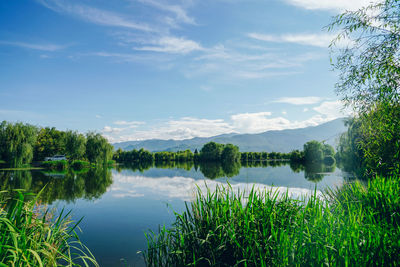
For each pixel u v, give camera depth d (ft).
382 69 14.26
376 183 19.71
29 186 57.72
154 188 57.00
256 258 11.55
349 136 46.55
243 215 12.75
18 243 8.11
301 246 10.12
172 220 28.55
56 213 29.71
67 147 153.99
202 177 85.56
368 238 10.14
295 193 39.60
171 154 333.01
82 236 23.25
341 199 20.63
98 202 40.40
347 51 16.07
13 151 116.78
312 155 222.28
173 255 14.79
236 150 301.43
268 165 186.39
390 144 17.31
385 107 15.28
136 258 17.48
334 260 9.30
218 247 12.13
